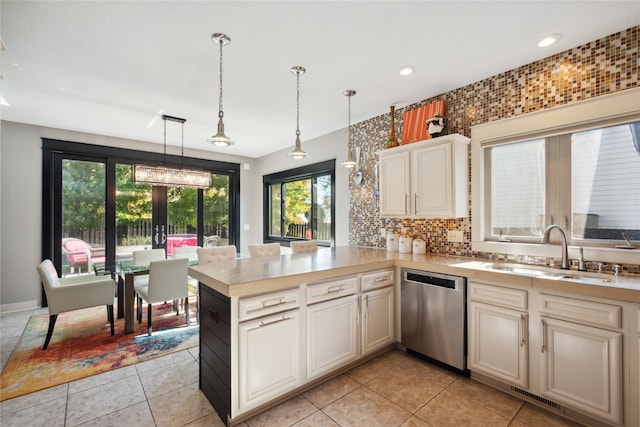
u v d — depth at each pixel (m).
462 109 2.84
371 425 1.76
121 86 2.78
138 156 4.79
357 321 2.40
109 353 2.71
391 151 3.10
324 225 4.67
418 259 2.68
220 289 1.75
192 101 3.15
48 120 3.79
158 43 2.10
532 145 2.45
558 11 1.78
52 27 1.91
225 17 1.82
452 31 1.98
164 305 4.26
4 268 3.83
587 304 1.71
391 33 2.00
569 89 2.20
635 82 1.92
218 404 1.86
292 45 2.13
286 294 1.94
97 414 1.87
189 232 5.41
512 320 2.00
